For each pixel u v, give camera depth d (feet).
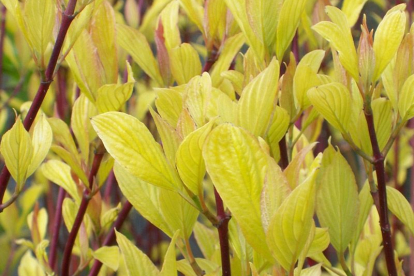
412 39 2.17
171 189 1.94
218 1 2.65
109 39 2.49
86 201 2.66
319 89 2.07
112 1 4.34
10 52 4.68
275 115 2.18
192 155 1.86
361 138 2.27
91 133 2.69
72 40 2.33
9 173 2.43
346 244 2.31
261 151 1.79
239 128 1.78
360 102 2.28
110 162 2.63
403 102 2.13
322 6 2.76
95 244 3.20
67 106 4.18
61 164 2.89
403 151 4.06
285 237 1.78
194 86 1.99
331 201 2.29
